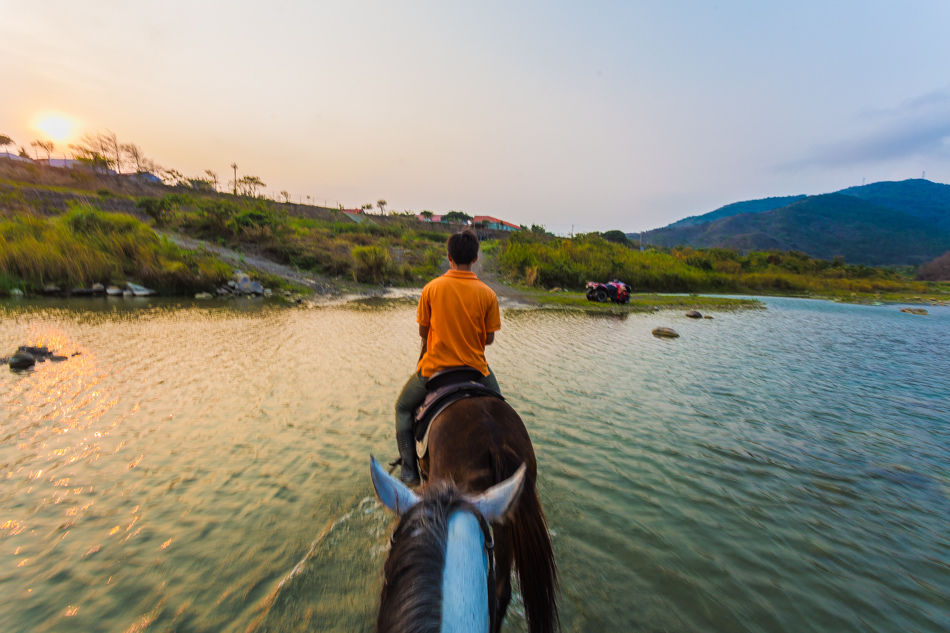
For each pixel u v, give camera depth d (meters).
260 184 81.06
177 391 7.03
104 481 4.36
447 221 103.06
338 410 6.38
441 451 2.25
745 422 6.52
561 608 2.95
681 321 18.44
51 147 69.81
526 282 33.84
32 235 19.44
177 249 22.42
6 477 4.38
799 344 13.55
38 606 2.82
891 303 36.66
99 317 13.43
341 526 3.71
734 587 3.19
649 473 4.88
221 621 2.75
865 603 3.08
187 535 3.56
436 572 1.09
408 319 15.42
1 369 7.81
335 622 2.76
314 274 27.84
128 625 2.70
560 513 4.05
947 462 5.35
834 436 6.09
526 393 7.61
